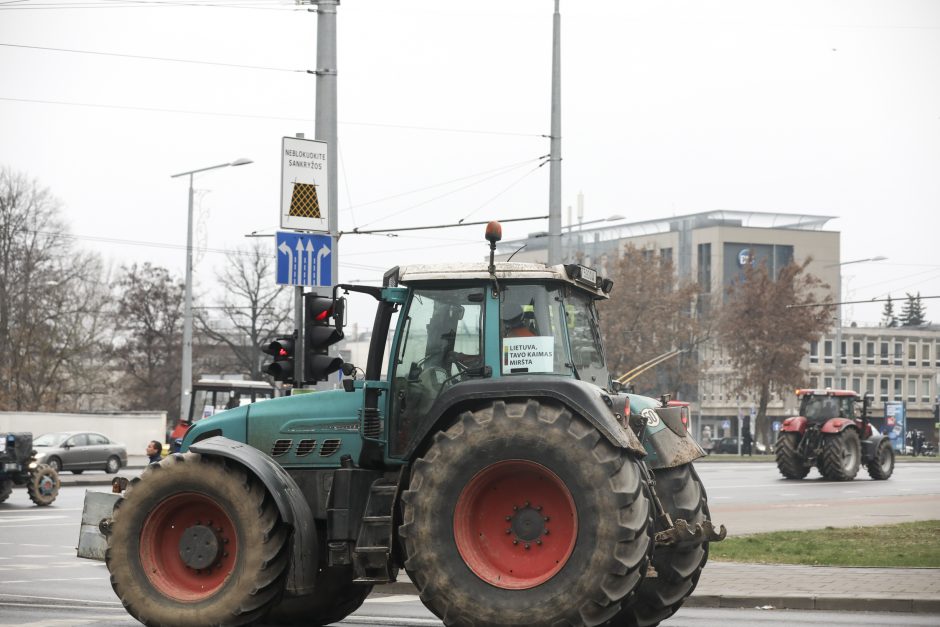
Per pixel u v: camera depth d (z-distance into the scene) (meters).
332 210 23.81
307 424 13.33
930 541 23.41
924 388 147.12
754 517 30.33
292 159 20.16
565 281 12.62
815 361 142.88
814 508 33.75
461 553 11.38
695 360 90.69
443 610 11.35
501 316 12.48
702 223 146.88
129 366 88.81
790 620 14.76
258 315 83.75
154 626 12.43
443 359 12.65
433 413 11.89
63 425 71.62
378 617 15.46
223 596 12.26
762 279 92.94
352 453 13.12
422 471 11.56
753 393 98.38
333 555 12.37
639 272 86.62
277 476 12.52
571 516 11.24
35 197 78.88
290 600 14.40
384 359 13.08
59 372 80.19
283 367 16.09
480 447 11.38
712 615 15.43
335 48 24.00
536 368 12.27
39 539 27.44
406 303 12.88
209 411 43.81
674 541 12.22
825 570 19.30
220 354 93.69
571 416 11.34
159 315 89.00
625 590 10.96
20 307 78.00
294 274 20.16
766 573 18.95
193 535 12.57
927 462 77.75
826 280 148.00
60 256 79.56
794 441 50.09
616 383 13.95
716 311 92.56
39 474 37.88
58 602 16.62
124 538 12.66
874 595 16.22
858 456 50.06
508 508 11.48
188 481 12.52
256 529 12.27
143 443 75.38
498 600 11.18
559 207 32.94
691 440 13.68
